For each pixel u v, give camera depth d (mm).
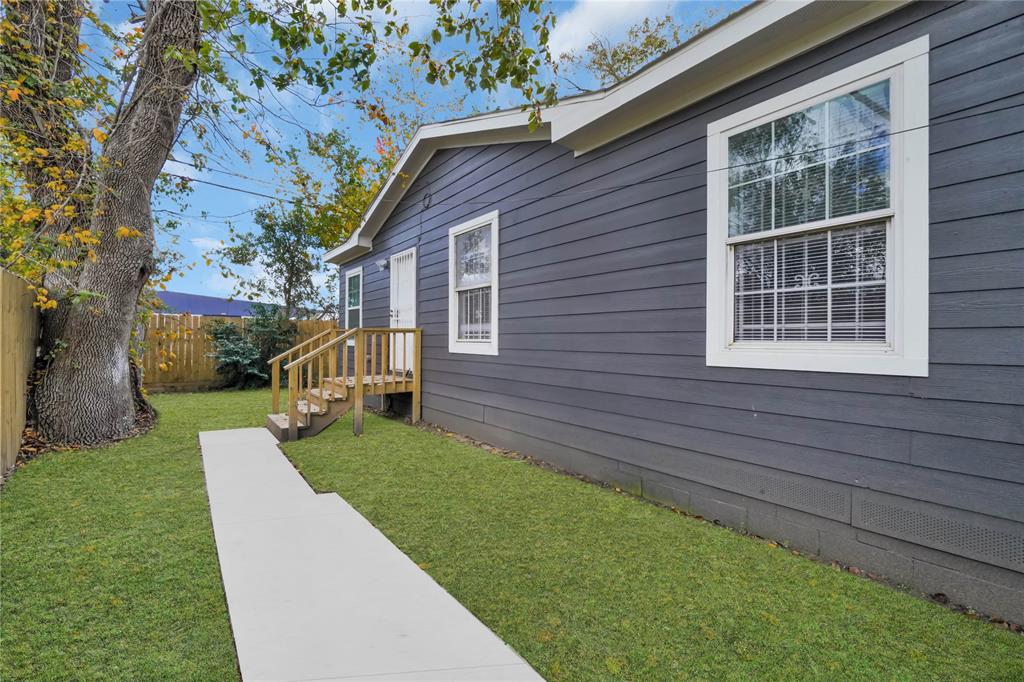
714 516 3264
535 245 4953
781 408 2908
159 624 2020
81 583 2332
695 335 3408
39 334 5281
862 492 2555
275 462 4672
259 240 16531
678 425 3514
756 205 3082
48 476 4066
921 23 2383
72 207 5141
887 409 2469
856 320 2635
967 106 2238
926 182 2355
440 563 2617
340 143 8156
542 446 4812
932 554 2311
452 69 3855
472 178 5996
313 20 3924
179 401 9195
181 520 3160
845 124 2666
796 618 2121
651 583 2418
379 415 7742
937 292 2316
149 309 6719
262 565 2551
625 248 3959
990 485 2148
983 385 2172
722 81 3242
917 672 1779
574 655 1855
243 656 1792
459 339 6328
